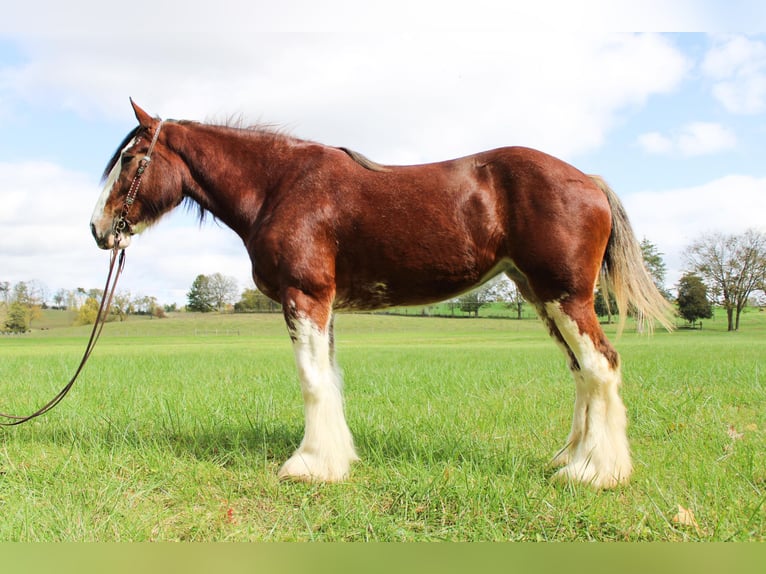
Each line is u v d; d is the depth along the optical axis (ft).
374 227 14.12
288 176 15.31
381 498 12.70
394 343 111.04
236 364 48.32
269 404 23.18
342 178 14.60
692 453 15.38
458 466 14.40
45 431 18.90
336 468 13.96
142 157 16.34
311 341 14.26
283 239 14.39
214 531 11.18
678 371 34.55
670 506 11.62
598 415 13.35
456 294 14.83
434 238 13.92
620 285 14.60
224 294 346.33
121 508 12.02
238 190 15.96
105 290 16.56
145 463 14.88
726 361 42.55
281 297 14.76
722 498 12.10
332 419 14.39
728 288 179.22
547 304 13.57
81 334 229.25
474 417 20.77
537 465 14.94
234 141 16.24
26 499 12.21
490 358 53.47
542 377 33.83
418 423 19.45
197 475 14.10
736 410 22.25
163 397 24.84
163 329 244.22
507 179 13.80
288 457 15.85
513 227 13.65
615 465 13.01
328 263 14.43
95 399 25.18
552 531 10.91
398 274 14.37
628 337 122.11
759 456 14.98
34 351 90.02
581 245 13.30
